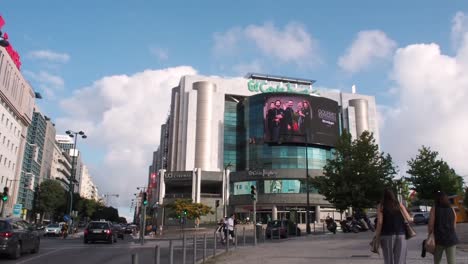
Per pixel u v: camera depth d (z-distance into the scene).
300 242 24.03
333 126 78.75
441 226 8.17
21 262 15.16
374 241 7.65
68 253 19.17
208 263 14.12
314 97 77.88
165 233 56.72
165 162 97.31
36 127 107.50
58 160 144.00
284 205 69.81
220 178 77.12
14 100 71.69
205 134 80.19
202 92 82.38
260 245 22.75
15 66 70.56
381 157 38.25
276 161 72.88
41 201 94.94
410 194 61.66
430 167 48.84
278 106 75.44
